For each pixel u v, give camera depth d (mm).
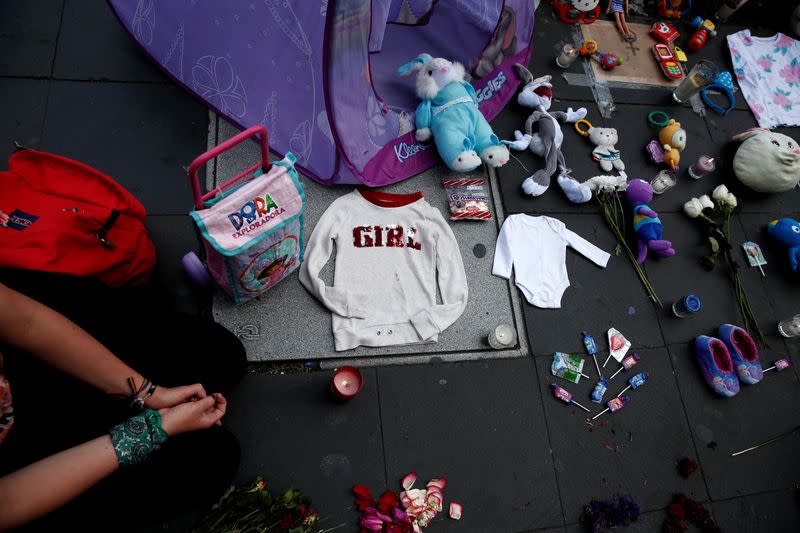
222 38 2330
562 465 2299
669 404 2547
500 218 2732
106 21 2684
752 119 3463
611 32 3418
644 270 2824
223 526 1829
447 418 2266
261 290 2189
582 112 3025
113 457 1186
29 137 2377
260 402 2127
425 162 2725
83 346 1271
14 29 2564
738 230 3096
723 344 2623
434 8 2836
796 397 2727
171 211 2375
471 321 2473
